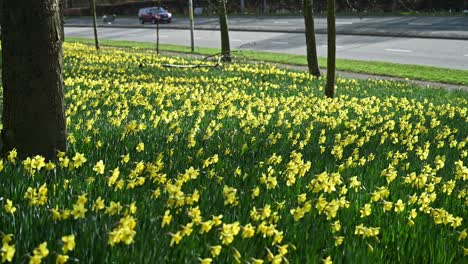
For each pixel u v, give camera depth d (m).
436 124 11.71
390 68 27.88
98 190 5.59
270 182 5.94
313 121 11.87
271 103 14.07
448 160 9.05
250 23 52.59
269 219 5.14
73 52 29.05
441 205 6.45
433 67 27.84
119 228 4.12
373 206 5.97
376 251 4.91
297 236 4.96
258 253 4.68
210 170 6.90
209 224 4.57
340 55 33.31
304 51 35.31
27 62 6.91
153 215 4.96
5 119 7.12
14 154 6.38
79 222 4.64
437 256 5.00
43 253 3.76
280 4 63.66
